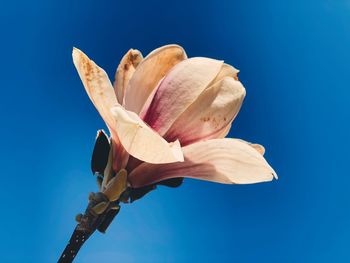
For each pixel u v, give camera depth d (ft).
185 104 0.97
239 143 0.94
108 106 0.94
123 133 0.88
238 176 0.96
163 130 0.97
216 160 0.96
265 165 0.93
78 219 0.93
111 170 0.97
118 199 0.96
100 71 0.94
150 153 0.89
